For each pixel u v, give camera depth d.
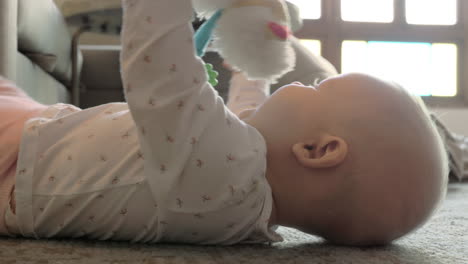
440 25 3.46
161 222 0.77
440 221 1.13
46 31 1.79
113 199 0.77
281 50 0.71
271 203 0.81
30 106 0.88
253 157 0.78
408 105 0.84
